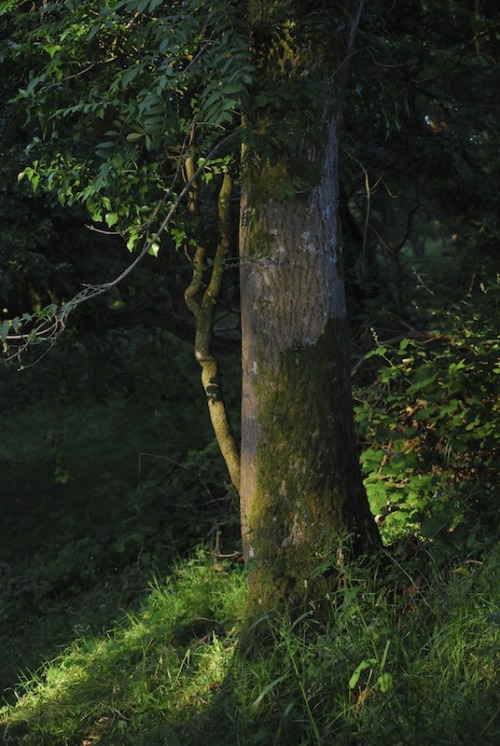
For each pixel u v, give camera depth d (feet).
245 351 17.19
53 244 29.81
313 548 16.63
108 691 18.34
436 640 14.51
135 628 21.04
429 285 33.17
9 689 22.12
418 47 29.43
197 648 18.37
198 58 14.80
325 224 16.75
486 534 17.78
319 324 16.72
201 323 18.39
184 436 39.24
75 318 32.27
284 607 16.56
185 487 30.76
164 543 28.66
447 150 32.63
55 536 34.04
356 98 23.85
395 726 12.72
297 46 16.20
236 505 27.55
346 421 17.03
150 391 40.32
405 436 21.04
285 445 16.74
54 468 40.40
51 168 17.39
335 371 16.87
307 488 16.67
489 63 31.35
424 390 21.89
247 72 14.55
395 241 46.32
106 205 16.62
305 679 14.94
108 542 31.27
